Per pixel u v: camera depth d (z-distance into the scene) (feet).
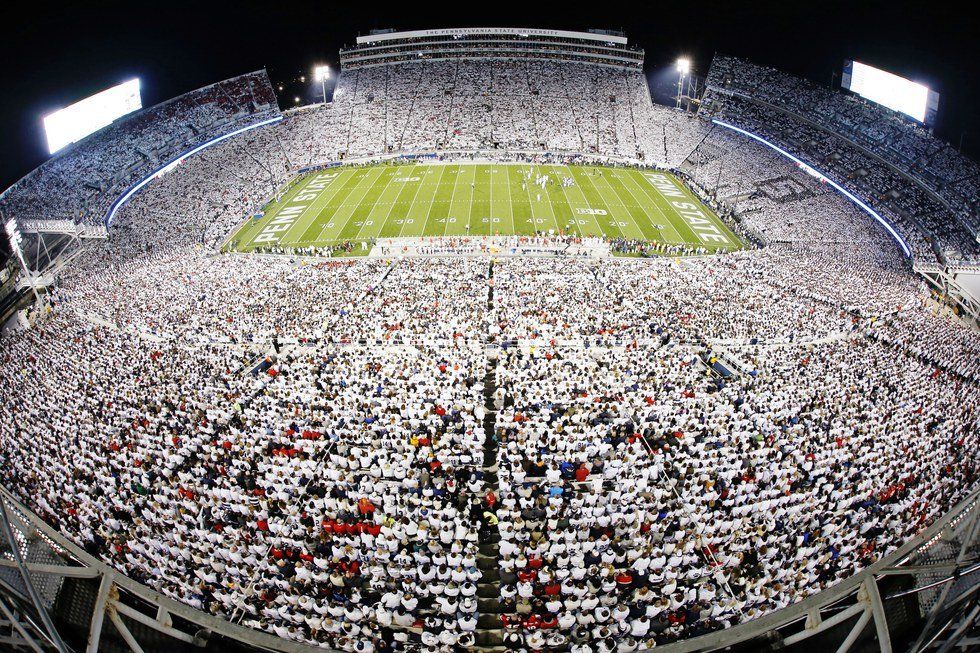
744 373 85.05
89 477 57.16
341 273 138.10
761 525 48.88
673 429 64.64
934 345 94.63
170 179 217.15
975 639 26.48
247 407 70.44
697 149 240.53
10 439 64.49
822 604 38.01
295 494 54.65
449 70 295.69
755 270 139.95
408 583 43.11
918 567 36.52
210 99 269.64
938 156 213.05
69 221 158.40
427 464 58.49
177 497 53.83
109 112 226.58
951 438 63.05
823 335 101.24
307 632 40.60
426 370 78.95
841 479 56.08
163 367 84.79
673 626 40.63
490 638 41.39
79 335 99.66
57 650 28.53
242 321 105.09
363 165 234.17
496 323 99.40
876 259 159.74
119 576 39.34
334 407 68.23
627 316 103.65
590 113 265.34
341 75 296.51
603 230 174.70
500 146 243.81
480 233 171.22
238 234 177.37
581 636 40.63
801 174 218.38
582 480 56.59
